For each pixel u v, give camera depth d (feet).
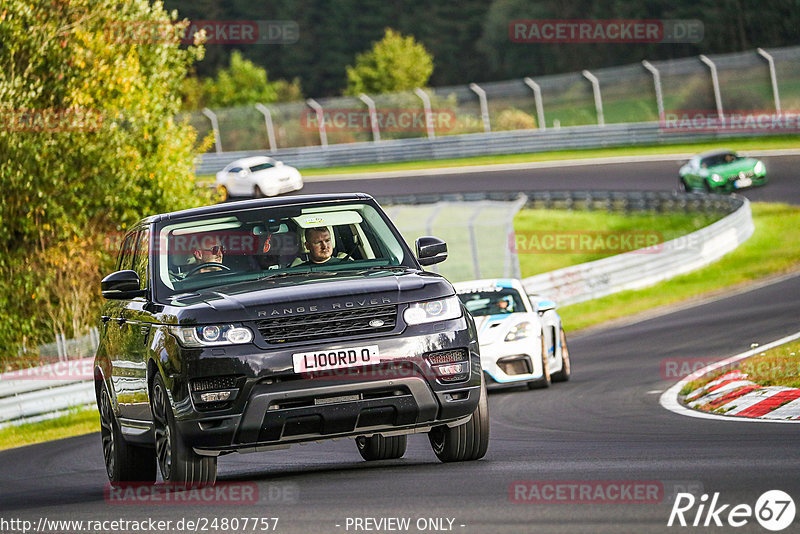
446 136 556.51
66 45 246.68
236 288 76.13
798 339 160.97
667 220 386.52
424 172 519.60
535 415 122.93
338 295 72.33
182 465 73.67
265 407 69.97
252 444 71.31
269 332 70.90
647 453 79.66
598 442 92.02
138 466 89.35
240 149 609.83
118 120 255.50
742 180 383.24
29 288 240.12
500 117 596.70
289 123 613.93
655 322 225.35
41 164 234.79
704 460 72.54
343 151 575.79
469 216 418.31
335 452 105.91
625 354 182.70
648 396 129.18
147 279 80.94
